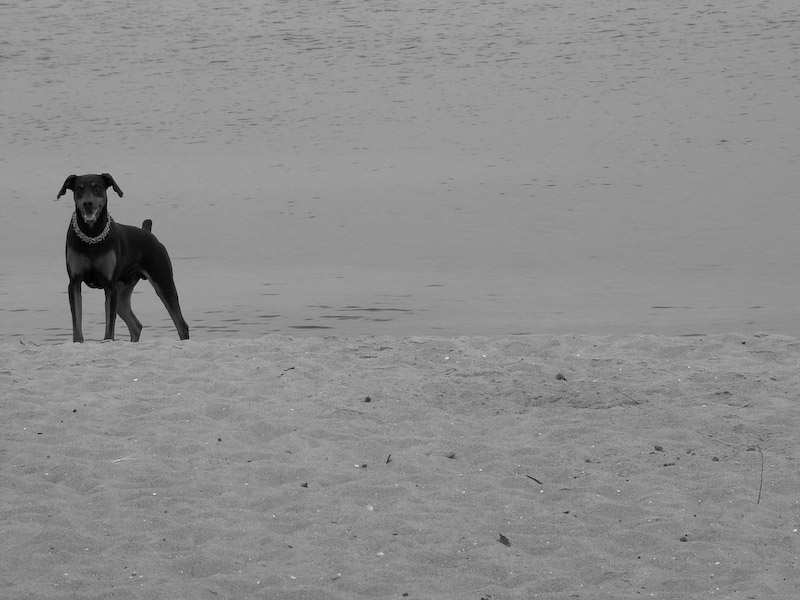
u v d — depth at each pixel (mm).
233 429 7801
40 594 5047
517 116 57875
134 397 8609
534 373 9281
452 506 6262
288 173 45344
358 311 18188
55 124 62031
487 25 85250
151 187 42656
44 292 21109
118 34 88875
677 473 6727
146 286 21734
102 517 6141
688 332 15023
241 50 81812
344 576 5293
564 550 5566
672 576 5203
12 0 101062
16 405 8352
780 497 6203
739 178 40438
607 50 74062
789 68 64375
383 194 39000
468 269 24609
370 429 7805
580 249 27828
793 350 10102
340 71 73688
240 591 5129
